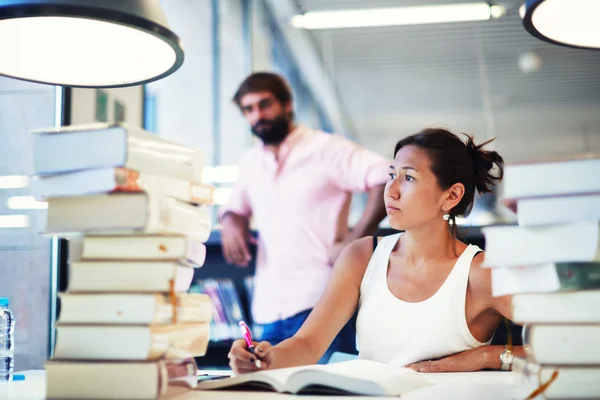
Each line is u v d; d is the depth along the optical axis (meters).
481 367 1.38
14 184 1.98
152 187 0.81
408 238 1.51
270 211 3.05
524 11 1.01
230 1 5.42
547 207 0.74
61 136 0.79
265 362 1.18
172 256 0.78
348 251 1.61
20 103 1.99
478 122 10.23
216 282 3.21
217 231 3.28
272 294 2.99
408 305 1.45
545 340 0.72
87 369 0.76
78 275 0.79
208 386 0.96
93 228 0.78
